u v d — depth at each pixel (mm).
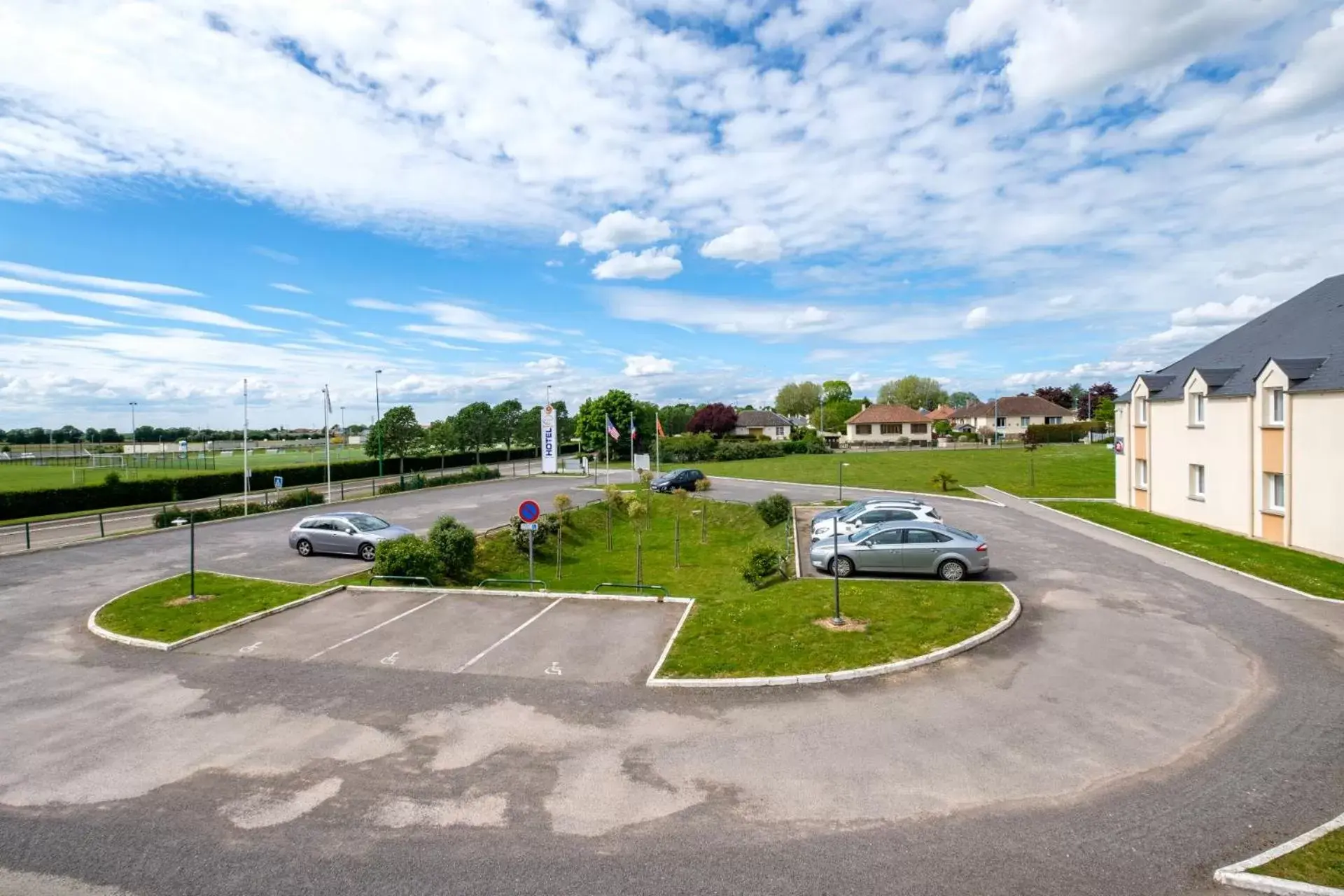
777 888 6121
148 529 29766
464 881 6277
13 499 36375
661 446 73375
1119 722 9484
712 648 12555
